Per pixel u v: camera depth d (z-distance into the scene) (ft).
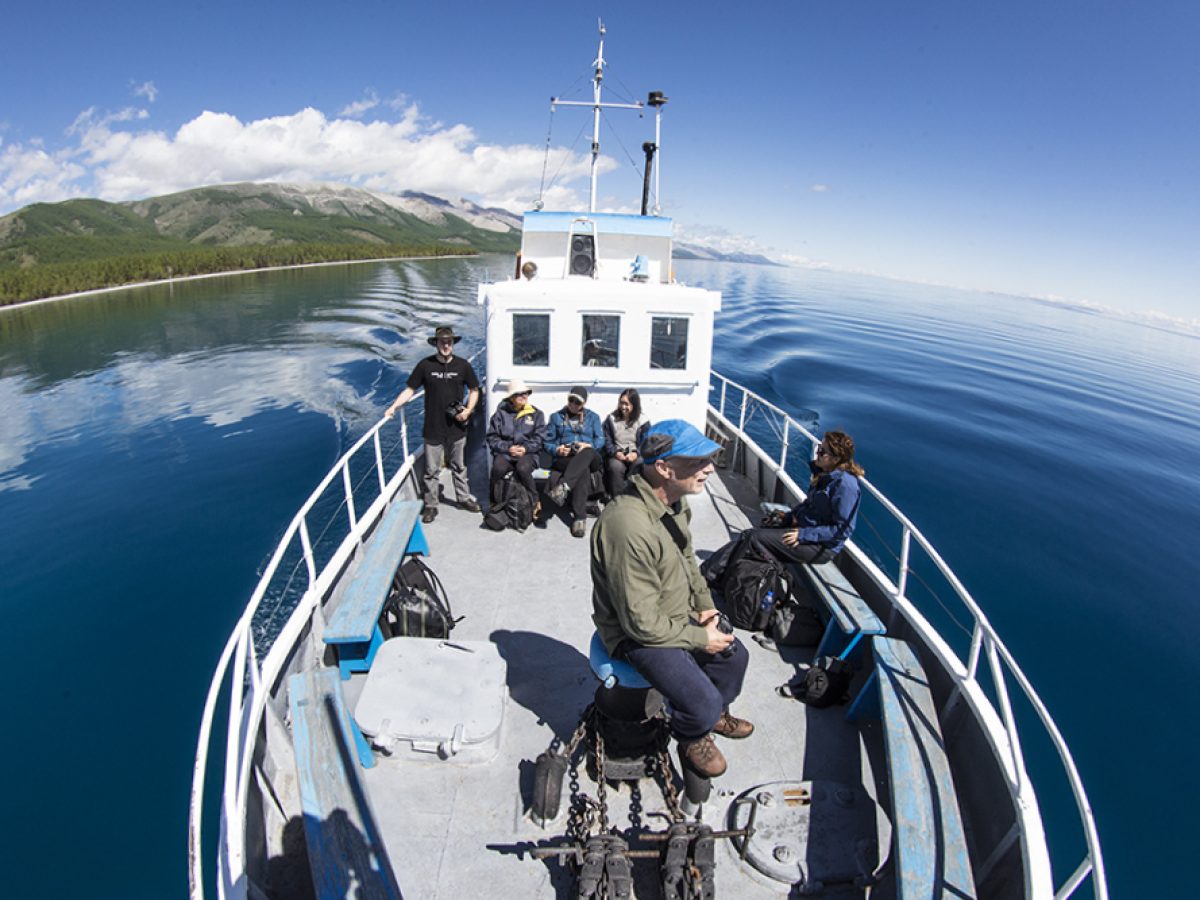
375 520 20.03
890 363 97.60
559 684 13.79
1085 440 66.13
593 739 10.78
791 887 9.60
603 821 9.43
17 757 21.93
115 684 25.64
